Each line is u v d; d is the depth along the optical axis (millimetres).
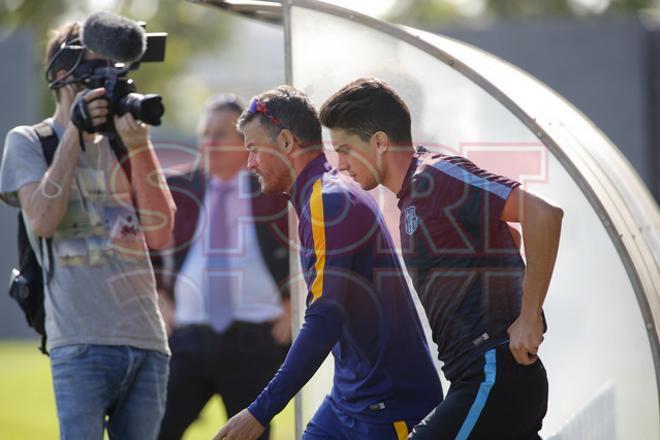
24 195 12594
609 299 12797
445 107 12961
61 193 12438
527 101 13109
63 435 12664
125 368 12867
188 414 15547
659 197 35406
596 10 63812
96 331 12703
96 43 12555
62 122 13078
